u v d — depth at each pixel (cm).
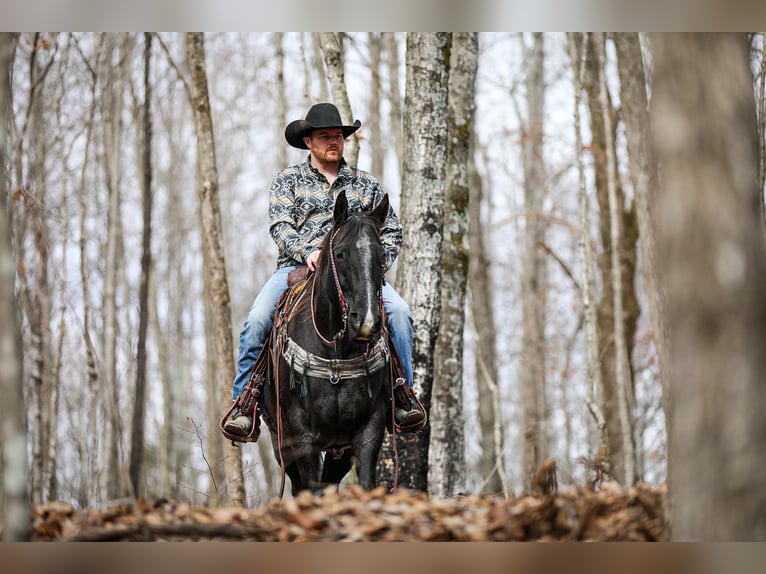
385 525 575
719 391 468
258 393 771
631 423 1598
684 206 475
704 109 473
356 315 659
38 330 1326
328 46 1260
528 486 777
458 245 1178
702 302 471
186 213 3131
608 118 1616
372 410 721
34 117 1612
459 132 1205
